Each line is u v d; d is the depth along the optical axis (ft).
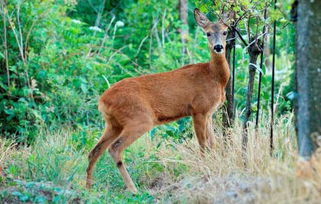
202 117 38.99
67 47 54.34
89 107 50.37
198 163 35.88
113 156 36.55
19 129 46.80
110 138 38.14
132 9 66.80
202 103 38.93
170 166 38.50
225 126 40.16
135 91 37.86
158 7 65.00
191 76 39.40
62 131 46.19
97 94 51.13
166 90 38.75
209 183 31.58
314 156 26.32
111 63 56.49
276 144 34.88
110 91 38.14
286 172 26.63
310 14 27.14
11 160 39.78
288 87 53.01
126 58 57.36
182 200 30.25
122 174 36.27
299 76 27.86
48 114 48.47
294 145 33.96
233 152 35.81
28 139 46.62
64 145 42.75
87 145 42.60
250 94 36.29
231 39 39.78
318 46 27.14
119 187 37.22
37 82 49.96
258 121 39.50
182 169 37.47
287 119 41.45
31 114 48.08
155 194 34.60
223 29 39.45
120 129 38.52
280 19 37.17
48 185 33.17
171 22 68.18
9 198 30.71
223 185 30.32
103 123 49.44
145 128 37.70
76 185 34.78
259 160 33.30
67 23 57.67
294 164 27.84
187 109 39.27
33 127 47.47
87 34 64.23
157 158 40.34
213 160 35.47
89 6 72.13
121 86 38.11
